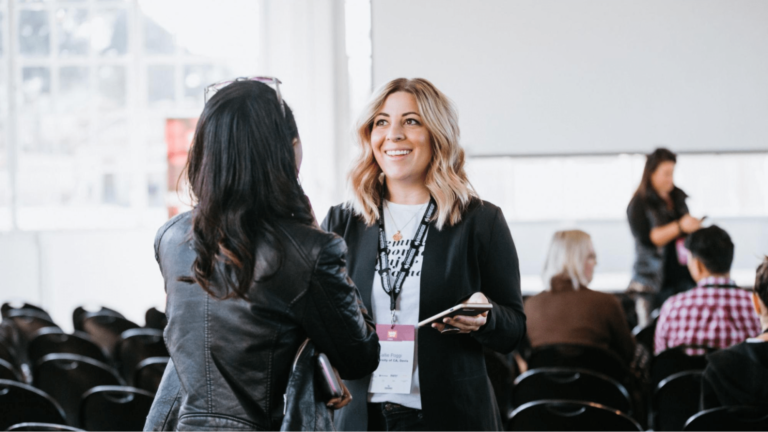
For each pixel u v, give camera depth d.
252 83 1.63
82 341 4.45
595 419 2.89
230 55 9.29
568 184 11.71
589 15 7.84
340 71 8.55
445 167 2.12
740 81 7.79
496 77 7.91
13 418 2.90
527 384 3.62
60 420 2.92
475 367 2.09
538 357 4.09
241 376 1.55
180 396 1.64
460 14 7.91
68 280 9.16
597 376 3.53
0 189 9.21
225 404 1.54
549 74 7.88
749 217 11.44
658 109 7.85
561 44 7.86
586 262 4.14
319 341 1.60
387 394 2.05
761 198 11.97
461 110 7.94
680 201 6.36
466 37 7.91
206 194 1.56
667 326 4.03
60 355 3.77
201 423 1.54
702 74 7.80
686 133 7.85
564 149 7.91
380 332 2.06
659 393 3.53
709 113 7.82
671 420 3.54
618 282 10.45
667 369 3.93
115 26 9.32
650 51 7.83
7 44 9.23
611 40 7.84
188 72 9.32
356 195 2.21
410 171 2.13
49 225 9.30
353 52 8.55
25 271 8.98
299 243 1.56
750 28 7.75
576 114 7.89
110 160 9.34
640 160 11.65
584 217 11.76
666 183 6.34
